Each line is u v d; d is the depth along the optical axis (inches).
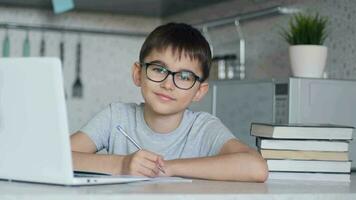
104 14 128.7
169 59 53.5
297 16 86.4
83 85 125.5
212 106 90.3
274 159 52.4
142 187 38.0
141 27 132.3
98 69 127.2
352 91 74.0
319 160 52.9
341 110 73.2
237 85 83.9
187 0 110.0
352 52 79.4
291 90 70.8
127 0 111.7
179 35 54.1
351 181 52.6
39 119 35.9
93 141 60.8
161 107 54.5
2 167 38.8
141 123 60.5
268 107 75.9
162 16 132.1
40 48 122.6
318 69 75.5
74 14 126.2
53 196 31.8
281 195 36.6
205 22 117.0
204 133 58.8
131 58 130.7
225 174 46.6
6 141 37.9
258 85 78.5
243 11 105.8
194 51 53.9
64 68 124.1
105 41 128.3
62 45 124.0
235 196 35.2
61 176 36.4
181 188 37.9
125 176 42.8
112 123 62.3
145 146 59.3
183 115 59.9
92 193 33.1
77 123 124.2
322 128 53.2
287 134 52.7
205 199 34.3
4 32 119.3
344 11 81.1
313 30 76.4
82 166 47.7
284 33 92.4
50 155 36.4
